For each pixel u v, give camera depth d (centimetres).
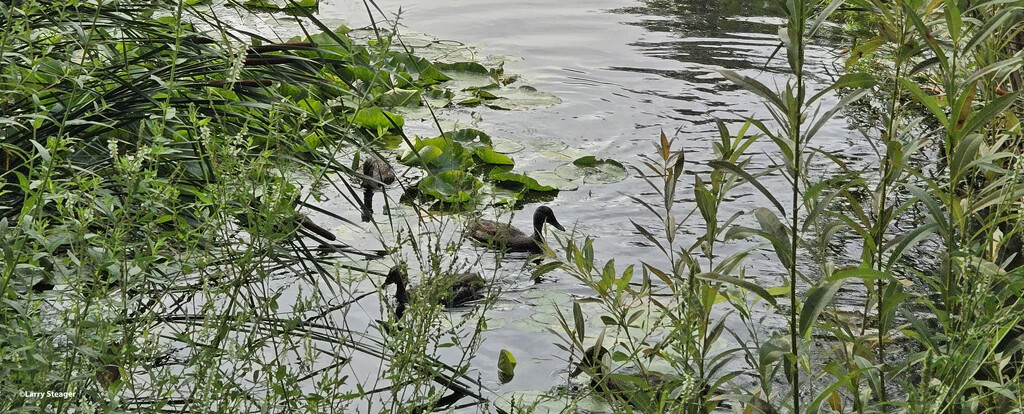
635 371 560
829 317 446
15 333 301
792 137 341
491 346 609
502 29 1499
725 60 1338
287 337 396
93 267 321
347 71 816
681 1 1747
